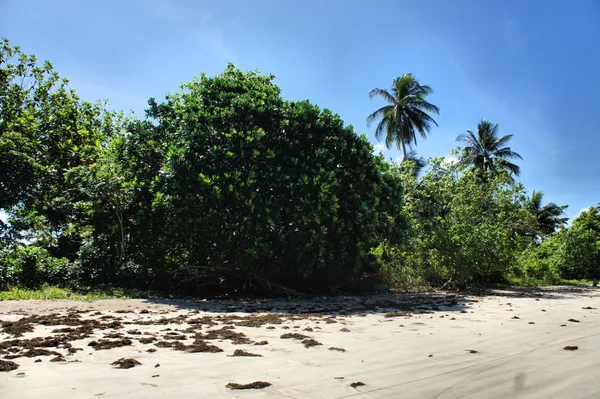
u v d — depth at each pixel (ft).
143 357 17.92
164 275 52.19
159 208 47.06
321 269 54.75
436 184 79.05
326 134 55.42
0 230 53.93
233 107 51.67
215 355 18.54
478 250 65.67
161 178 48.75
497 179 81.76
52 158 69.31
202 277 52.16
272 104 54.08
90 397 12.95
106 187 48.88
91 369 15.94
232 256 49.85
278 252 49.57
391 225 59.57
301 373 16.02
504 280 89.86
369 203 55.31
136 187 49.37
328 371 16.39
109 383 14.30
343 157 55.93
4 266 45.27
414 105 123.75
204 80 55.83
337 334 24.66
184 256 51.70
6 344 19.45
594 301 50.24
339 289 59.62
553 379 15.70
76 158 68.08
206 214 45.98
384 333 25.23
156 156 52.65
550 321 31.07
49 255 51.96
